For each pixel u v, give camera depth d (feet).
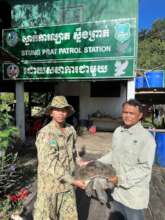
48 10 28.68
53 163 7.13
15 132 13.19
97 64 25.13
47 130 7.40
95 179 6.89
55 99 7.54
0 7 31.32
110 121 37.06
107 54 24.68
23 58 27.66
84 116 39.42
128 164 6.76
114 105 38.40
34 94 40.40
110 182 6.90
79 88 39.24
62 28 25.88
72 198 8.00
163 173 17.72
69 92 39.65
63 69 26.48
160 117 23.04
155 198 13.44
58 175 7.15
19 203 11.63
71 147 8.02
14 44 27.73
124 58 24.21
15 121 28.48
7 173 13.17
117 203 7.15
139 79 26.22
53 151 7.18
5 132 12.23
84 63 25.59
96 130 38.27
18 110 28.60
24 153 23.61
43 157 7.16
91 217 11.11
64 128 7.99
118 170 7.02
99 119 37.37
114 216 10.96
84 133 35.88
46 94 40.37
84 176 6.99
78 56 25.71
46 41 26.66
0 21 31.71
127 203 6.76
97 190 6.86
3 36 27.99
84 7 27.63
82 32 25.22
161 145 19.31
